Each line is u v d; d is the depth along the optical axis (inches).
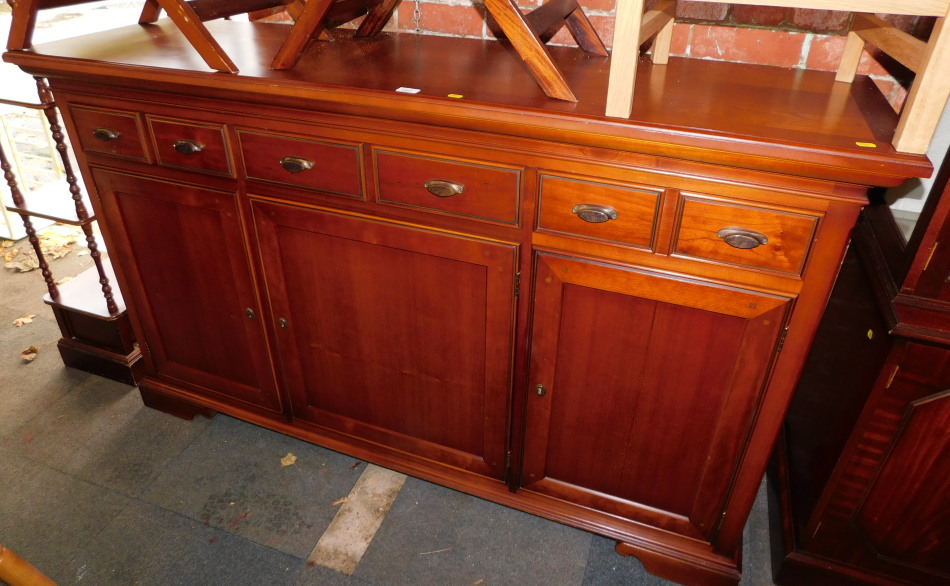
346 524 67.7
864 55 57.4
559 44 66.2
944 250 43.2
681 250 47.3
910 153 38.7
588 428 58.8
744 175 43.1
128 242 69.2
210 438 78.4
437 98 46.7
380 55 60.2
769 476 72.7
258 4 62.9
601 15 63.2
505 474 65.5
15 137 111.3
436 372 62.6
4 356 91.6
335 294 62.2
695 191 44.9
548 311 53.8
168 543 65.4
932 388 46.9
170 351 77.3
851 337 54.9
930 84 36.5
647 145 43.2
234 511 68.9
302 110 52.6
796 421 69.1
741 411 51.8
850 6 37.1
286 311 65.6
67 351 88.1
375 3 66.1
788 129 42.5
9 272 110.7
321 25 59.9
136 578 61.8
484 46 64.6
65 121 63.6
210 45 51.6
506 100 46.8
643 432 56.8
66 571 62.3
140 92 57.9
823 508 55.7
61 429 79.4
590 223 48.7
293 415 74.0
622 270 49.3
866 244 54.8
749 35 59.3
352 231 57.0
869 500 53.9
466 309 57.3
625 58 41.2
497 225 51.7
